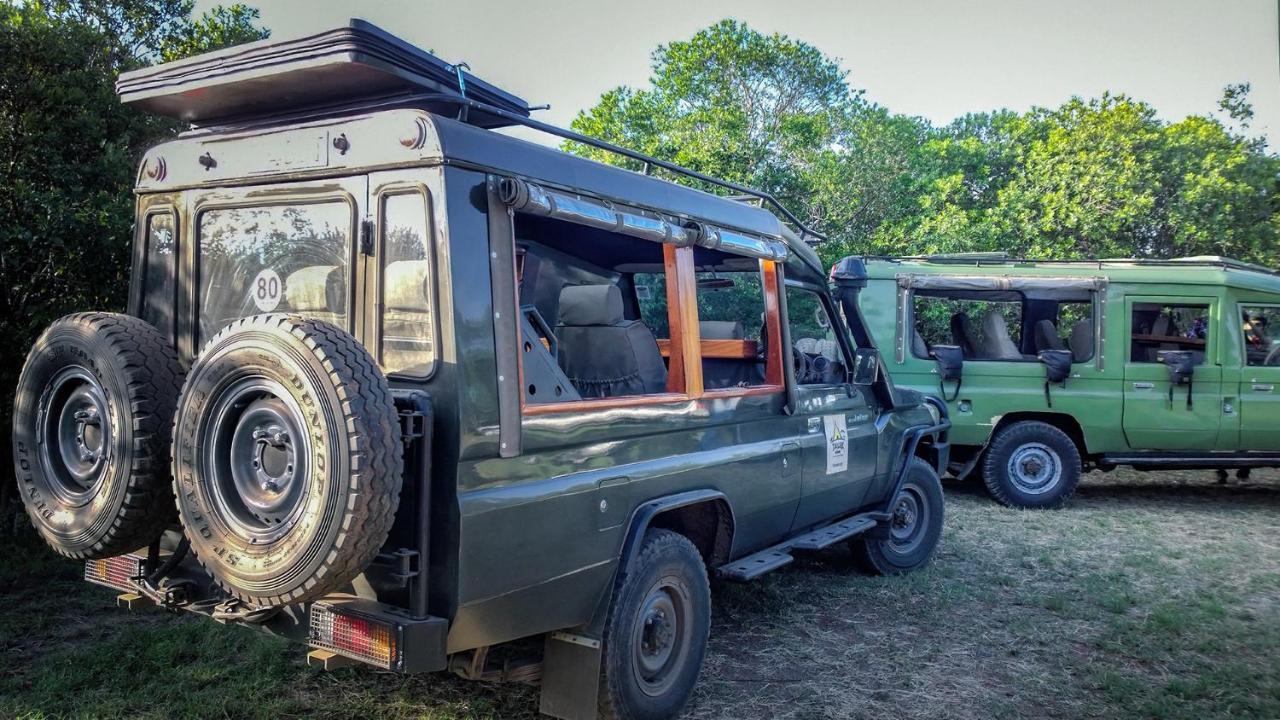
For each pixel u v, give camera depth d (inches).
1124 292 368.2
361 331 122.0
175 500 120.4
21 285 233.3
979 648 196.9
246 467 107.9
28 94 233.6
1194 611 225.0
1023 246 751.7
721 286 202.7
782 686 172.9
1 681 157.6
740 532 177.3
